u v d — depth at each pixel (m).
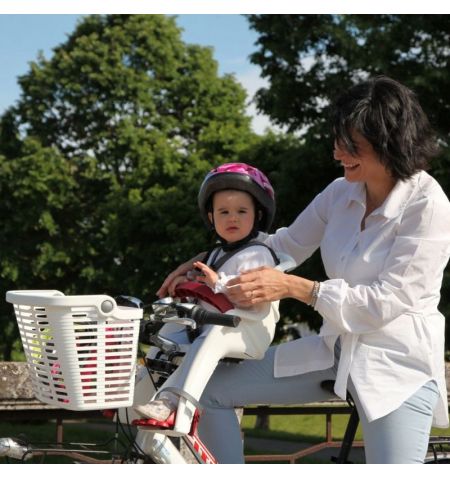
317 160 13.12
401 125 2.61
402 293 2.63
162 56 25.95
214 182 2.89
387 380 2.69
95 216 25.36
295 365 2.93
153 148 24.41
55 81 25.61
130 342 2.41
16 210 24.58
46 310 2.35
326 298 2.66
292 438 15.16
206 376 2.63
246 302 2.65
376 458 2.70
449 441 3.28
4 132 25.80
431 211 2.66
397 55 12.89
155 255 18.92
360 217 2.83
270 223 2.99
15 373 3.92
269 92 14.45
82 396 2.35
